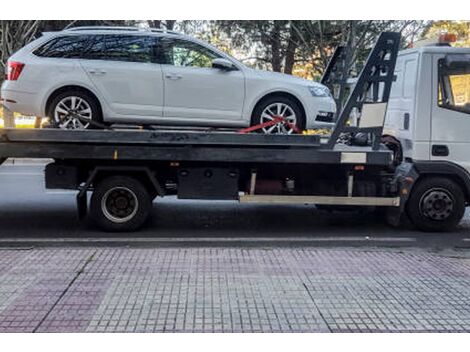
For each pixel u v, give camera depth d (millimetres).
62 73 7117
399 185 7172
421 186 7207
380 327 4059
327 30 16172
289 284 4914
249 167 7242
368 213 8445
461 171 7117
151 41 7406
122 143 6781
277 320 4148
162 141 6758
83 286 4785
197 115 7410
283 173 7344
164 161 7035
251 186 7215
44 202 9164
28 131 6621
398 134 7449
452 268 5480
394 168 7359
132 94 7262
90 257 5684
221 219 8023
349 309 4375
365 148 7238
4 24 15367
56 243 6480
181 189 7160
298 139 6848
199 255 5832
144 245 6438
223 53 7598
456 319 4219
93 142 6734
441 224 7273
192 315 4207
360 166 7168
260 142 6820
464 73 7039
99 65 7191
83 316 4164
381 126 6867
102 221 7047
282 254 5918
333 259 5742
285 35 17375
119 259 5625
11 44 15617
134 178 7066
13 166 13797
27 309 4281
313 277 5117
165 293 4648
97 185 7020
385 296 4664
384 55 6727
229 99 7441
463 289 4859
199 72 7391
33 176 12086
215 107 7434
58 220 7789
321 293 4707
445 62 6941
